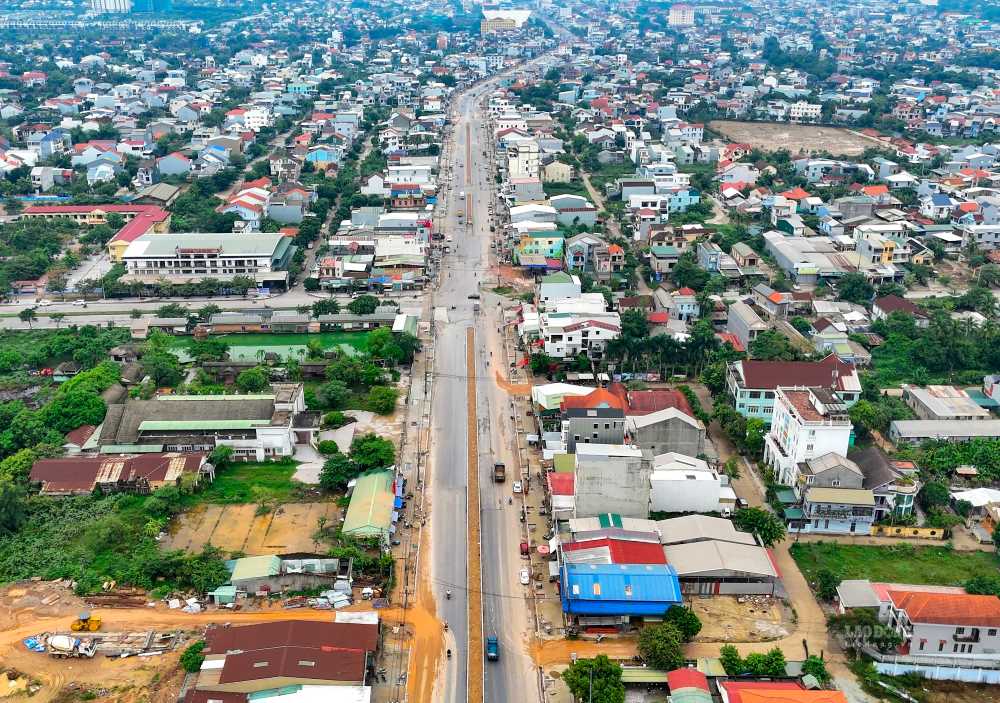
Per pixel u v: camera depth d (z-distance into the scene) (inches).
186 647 4052.7
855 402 6186.0
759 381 6190.9
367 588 4458.7
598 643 4148.6
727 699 3654.0
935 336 7317.9
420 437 6003.9
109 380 6510.8
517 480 5492.1
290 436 5812.0
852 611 4197.8
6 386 6688.0
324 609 4333.2
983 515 5113.2
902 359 7303.2
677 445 5600.4
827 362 6343.5
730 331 7726.4
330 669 3745.1
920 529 4965.6
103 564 4645.7
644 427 5551.2
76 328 7662.4
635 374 6958.7
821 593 4443.9
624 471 4758.9
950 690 3927.2
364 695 3666.3
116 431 5767.7
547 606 4387.3
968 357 7185.0
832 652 4106.8
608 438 5664.4
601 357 7057.1
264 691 3671.3
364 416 6294.3
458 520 5073.8
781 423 5526.6
